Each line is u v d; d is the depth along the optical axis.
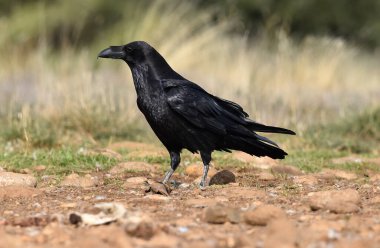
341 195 9.27
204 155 11.45
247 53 29.92
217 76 27.22
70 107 17.62
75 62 30.02
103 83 21.36
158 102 11.24
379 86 31.00
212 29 29.59
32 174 12.42
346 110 20.64
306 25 41.38
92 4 39.22
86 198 10.17
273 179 12.20
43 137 15.57
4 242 7.18
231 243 7.21
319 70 29.20
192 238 7.52
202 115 11.23
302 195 10.34
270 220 8.15
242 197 10.09
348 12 42.22
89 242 7.11
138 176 12.30
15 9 41.88
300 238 7.33
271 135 17.83
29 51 33.88
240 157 14.33
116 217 8.26
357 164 13.93
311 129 18.31
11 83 25.28
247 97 22.08
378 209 9.19
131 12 37.97
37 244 7.25
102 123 17.23
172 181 11.98
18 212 9.13
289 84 26.64
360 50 41.41
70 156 13.43
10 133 16.03
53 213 8.95
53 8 40.47
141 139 17.23
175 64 27.97
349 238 7.43
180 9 30.67
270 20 37.19
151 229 7.47
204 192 10.69
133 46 11.43
